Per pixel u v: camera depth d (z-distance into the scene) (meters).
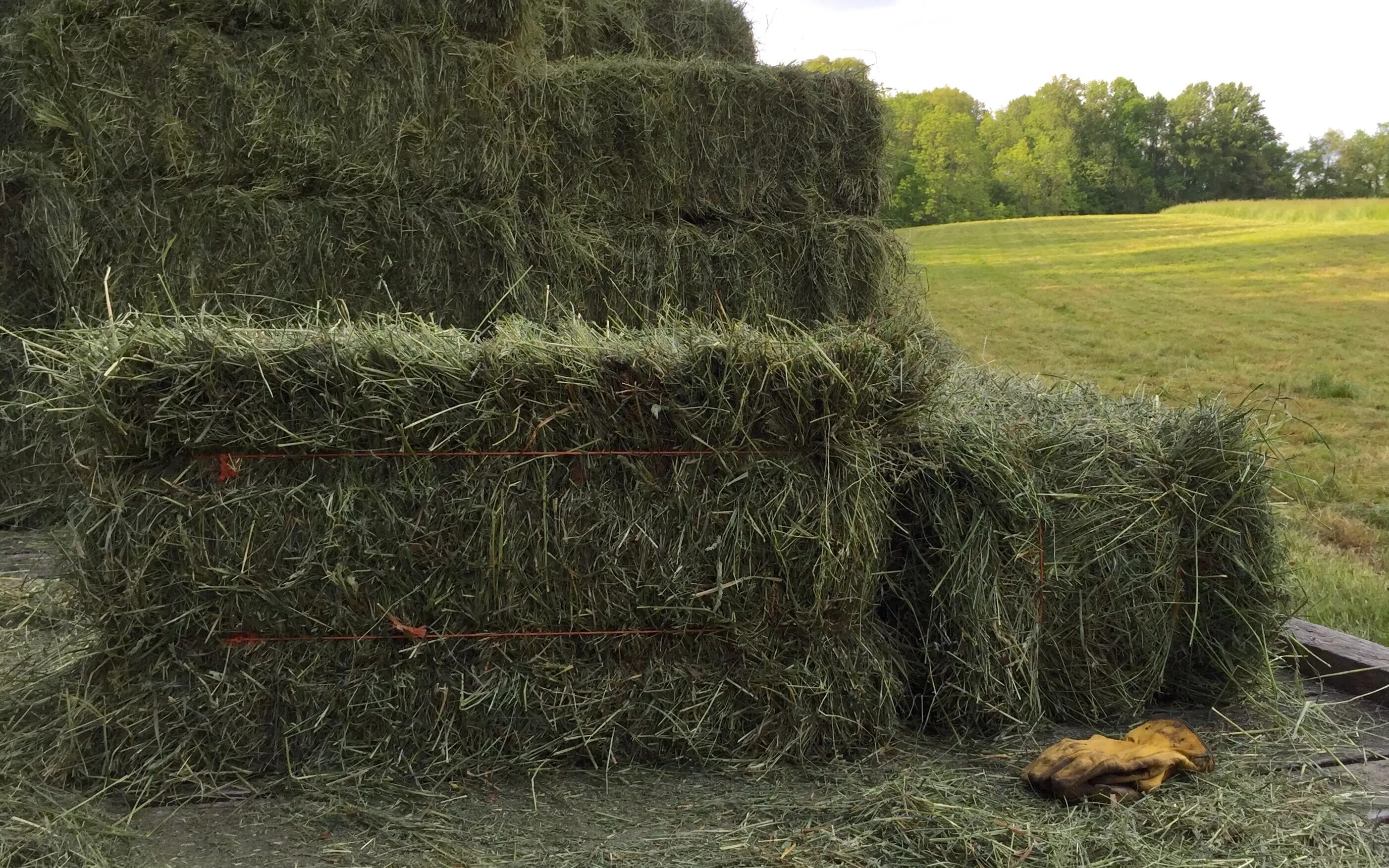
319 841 2.28
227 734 2.52
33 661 2.89
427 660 2.60
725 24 7.76
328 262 4.95
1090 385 4.05
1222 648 3.20
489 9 5.11
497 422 2.57
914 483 2.96
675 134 5.45
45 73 4.61
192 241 4.81
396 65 4.97
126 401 2.41
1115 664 3.11
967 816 2.36
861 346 2.67
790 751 2.71
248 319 2.84
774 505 2.66
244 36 4.82
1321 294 19.03
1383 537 6.21
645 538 2.64
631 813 2.44
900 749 2.82
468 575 2.59
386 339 2.56
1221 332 15.59
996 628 2.85
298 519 2.51
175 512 2.46
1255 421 3.26
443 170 5.07
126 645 2.48
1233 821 2.38
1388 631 3.95
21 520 4.74
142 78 4.71
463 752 2.62
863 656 2.78
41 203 4.75
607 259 5.36
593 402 2.61
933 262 25.91
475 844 2.28
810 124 5.64
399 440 2.53
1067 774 2.49
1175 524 3.13
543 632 2.64
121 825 2.31
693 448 2.64
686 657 2.71
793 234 5.61
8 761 2.49
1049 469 3.00
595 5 7.00
